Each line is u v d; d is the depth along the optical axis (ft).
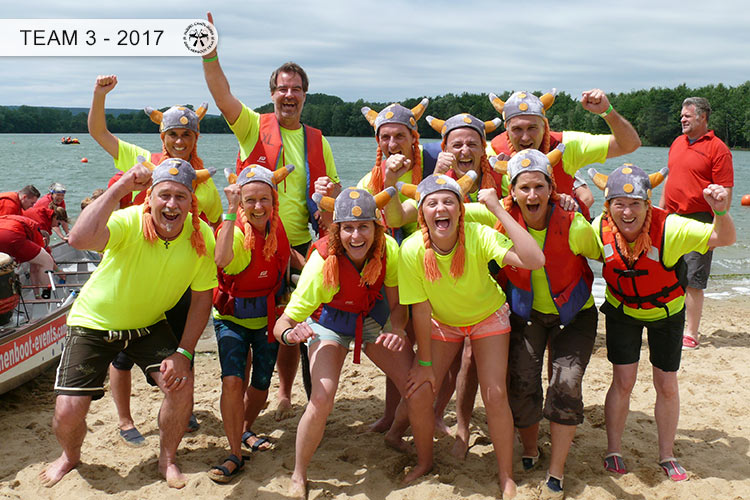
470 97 299.38
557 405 14.17
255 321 15.97
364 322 15.07
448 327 14.88
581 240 14.23
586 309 15.10
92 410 19.17
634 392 20.44
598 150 16.84
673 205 25.04
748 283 37.88
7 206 29.48
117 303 14.52
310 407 14.20
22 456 16.30
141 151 18.79
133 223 14.35
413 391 14.44
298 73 18.01
